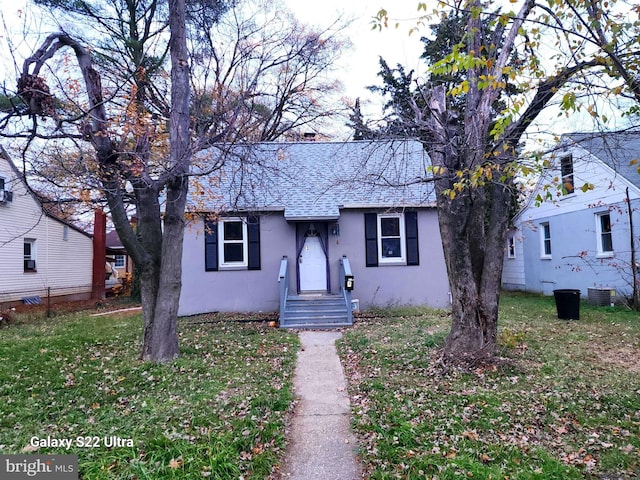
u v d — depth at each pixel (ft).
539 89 16.70
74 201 21.77
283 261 37.29
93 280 58.44
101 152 19.20
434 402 15.44
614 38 12.29
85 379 18.45
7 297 46.14
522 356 21.12
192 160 27.96
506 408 14.83
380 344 24.75
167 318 21.80
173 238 21.91
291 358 22.47
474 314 19.97
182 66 21.95
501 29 19.63
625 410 14.60
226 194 38.91
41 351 23.77
